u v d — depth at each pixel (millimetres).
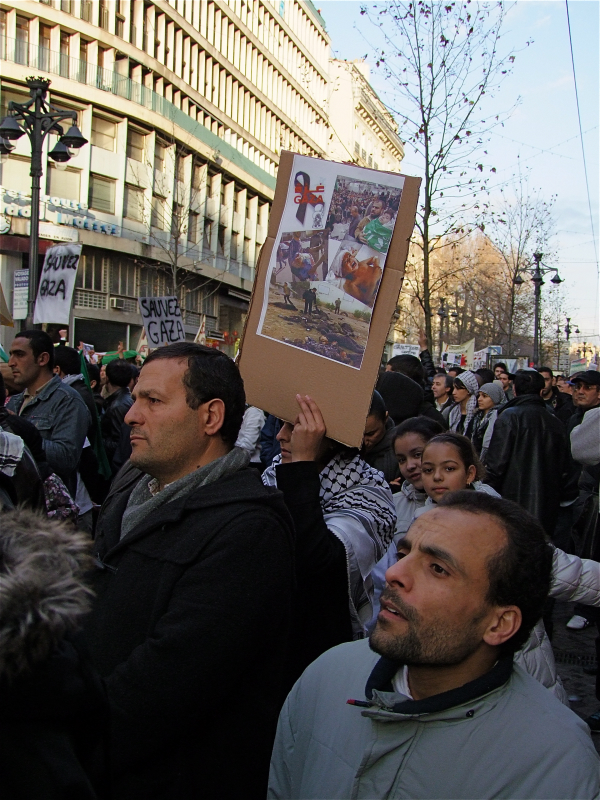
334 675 1684
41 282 8891
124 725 1680
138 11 37469
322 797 1548
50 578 1115
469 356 24125
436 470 3082
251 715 1904
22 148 31531
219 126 46531
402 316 48531
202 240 43781
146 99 37344
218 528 1892
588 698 4723
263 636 1866
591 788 1371
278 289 2605
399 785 1446
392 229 2467
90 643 1904
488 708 1448
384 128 70750
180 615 1780
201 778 1801
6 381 5258
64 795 1078
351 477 2701
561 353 53219
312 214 2582
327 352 2514
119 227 35656
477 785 1396
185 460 2076
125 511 2221
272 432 5750
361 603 2543
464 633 1444
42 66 32281
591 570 2609
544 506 6051
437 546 1467
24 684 1074
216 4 45500
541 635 2457
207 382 2066
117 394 7172
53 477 3541
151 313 8680
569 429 7805
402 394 5082
